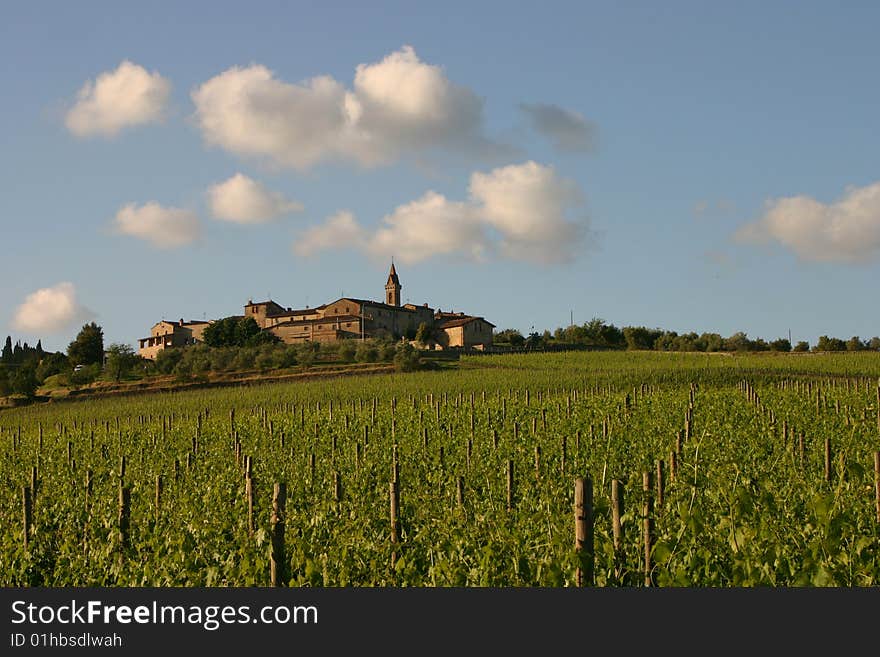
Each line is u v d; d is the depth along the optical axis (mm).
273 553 9953
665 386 49969
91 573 12242
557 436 23422
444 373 65812
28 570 13086
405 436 26516
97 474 23922
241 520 13867
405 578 9836
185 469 22703
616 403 31141
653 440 21266
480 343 114750
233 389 65812
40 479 23516
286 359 81250
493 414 30766
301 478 18812
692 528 8406
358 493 16219
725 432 21812
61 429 41031
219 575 10891
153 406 57969
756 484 13453
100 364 100188
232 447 26953
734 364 70875
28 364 102688
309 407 48656
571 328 121125
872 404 27562
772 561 8047
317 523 12594
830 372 62625
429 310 126500
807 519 10031
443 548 10555
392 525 11672
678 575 7863
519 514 12258
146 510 16250
